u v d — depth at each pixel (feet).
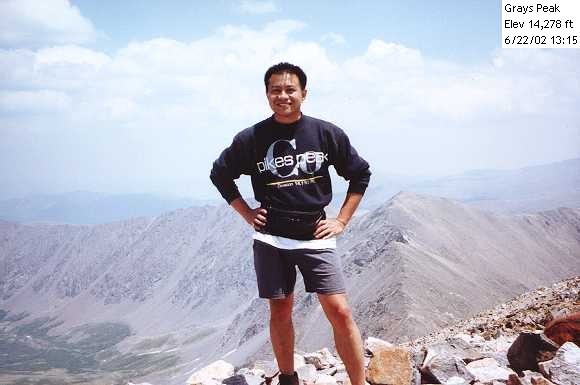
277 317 9.29
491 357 10.71
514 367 10.24
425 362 10.26
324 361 12.21
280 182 8.34
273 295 8.63
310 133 8.36
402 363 9.80
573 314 10.07
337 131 8.42
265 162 8.41
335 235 8.55
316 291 8.41
